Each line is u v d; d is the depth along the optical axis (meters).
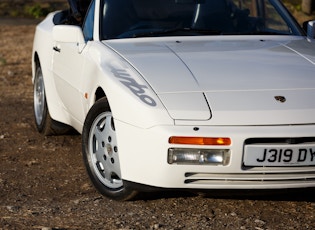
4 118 8.48
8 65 13.23
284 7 6.56
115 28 5.97
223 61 5.23
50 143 7.16
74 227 4.64
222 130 4.49
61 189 5.59
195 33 5.98
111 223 4.71
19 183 5.78
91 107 5.35
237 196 5.23
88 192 5.46
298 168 4.60
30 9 25.00
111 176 5.19
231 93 4.76
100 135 5.25
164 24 6.02
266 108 4.62
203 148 4.49
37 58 7.67
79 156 6.64
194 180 4.61
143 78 4.93
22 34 18.48
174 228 4.60
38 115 7.63
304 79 4.99
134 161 4.73
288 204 5.11
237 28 6.10
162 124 4.55
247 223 4.70
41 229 4.61
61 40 6.01
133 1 6.18
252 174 4.57
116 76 5.05
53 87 6.89
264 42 5.83
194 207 5.02
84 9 7.08
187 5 6.20
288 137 4.52
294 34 6.22
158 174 4.59
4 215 4.92
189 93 4.75
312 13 18.30
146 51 5.45
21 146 7.06
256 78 4.96
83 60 5.83
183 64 5.14
